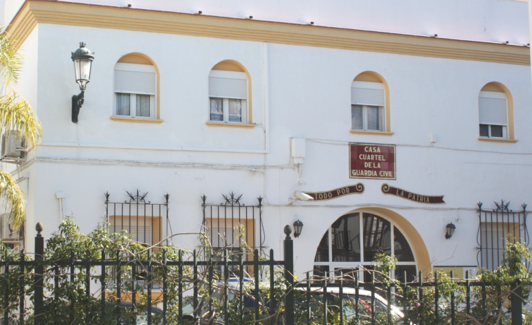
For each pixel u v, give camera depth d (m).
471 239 14.96
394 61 14.95
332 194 14.06
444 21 15.65
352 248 14.49
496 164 15.43
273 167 13.75
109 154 12.72
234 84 13.89
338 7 14.79
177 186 13.08
